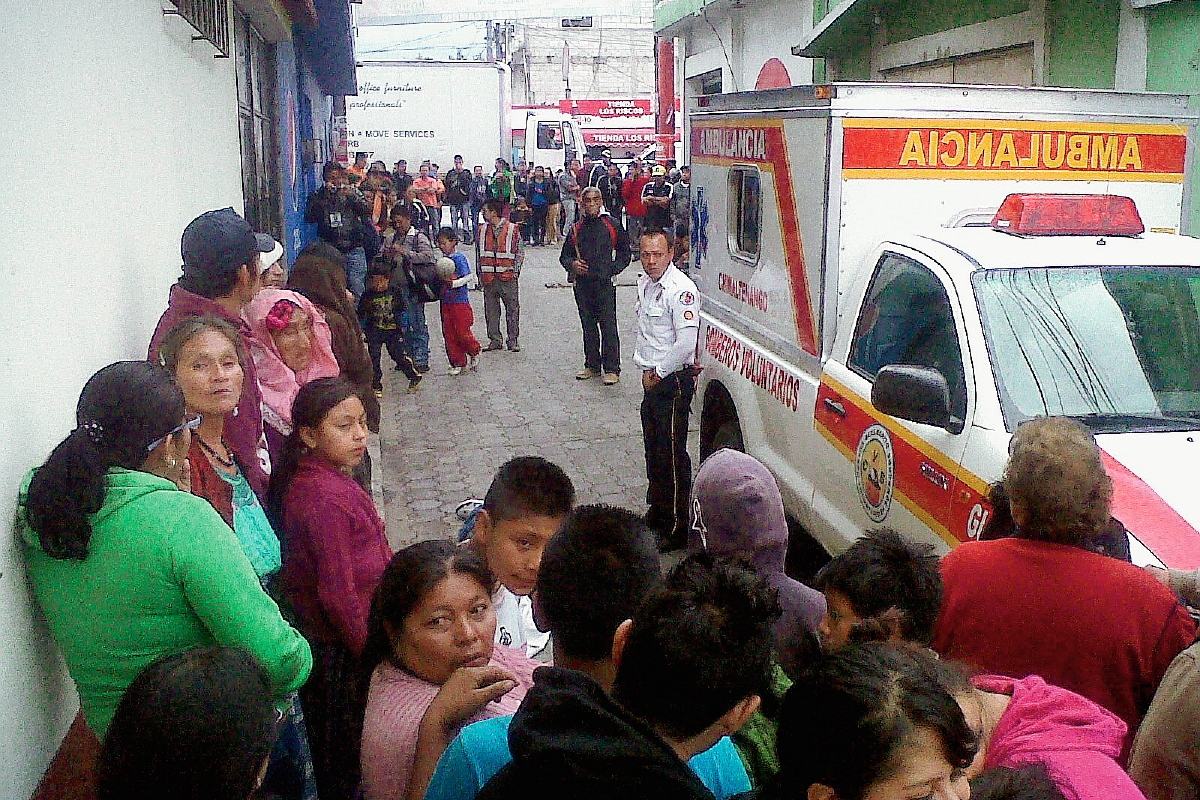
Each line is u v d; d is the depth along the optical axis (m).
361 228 11.91
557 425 9.08
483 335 13.42
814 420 4.98
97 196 3.49
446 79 26.95
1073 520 2.58
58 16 3.10
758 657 1.66
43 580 2.32
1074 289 4.10
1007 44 8.73
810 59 13.31
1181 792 2.07
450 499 7.22
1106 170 5.16
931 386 3.69
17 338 2.55
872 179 4.88
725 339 6.38
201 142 6.26
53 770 2.58
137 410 2.29
